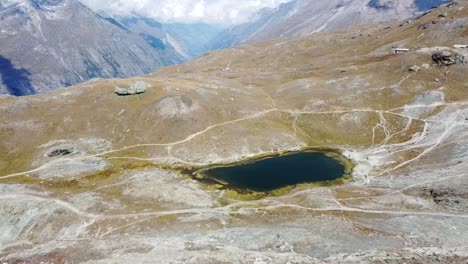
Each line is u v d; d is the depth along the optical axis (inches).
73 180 4121.6
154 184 3875.5
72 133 5083.7
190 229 2915.8
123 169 4387.3
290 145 4923.7
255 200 3506.4
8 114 5236.2
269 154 4739.2
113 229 3063.5
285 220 2957.7
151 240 2608.3
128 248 2447.1
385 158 4264.3
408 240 2340.1
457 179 3166.8
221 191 3772.1
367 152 4569.4
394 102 5502.0
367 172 4028.1
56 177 4188.0
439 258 1895.9
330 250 2242.9
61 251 2544.3
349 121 5295.3
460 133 4259.4
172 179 4114.2
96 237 2947.8
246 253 2224.4
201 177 4143.7
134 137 5059.1
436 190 3070.9
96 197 3676.2
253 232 2642.7
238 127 5172.2
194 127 5147.6
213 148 4761.3
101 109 5467.5
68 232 3125.0
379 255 2046.0
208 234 2719.0
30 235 3216.0
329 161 4441.4
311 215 2997.0
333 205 3147.1
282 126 5310.0
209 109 5521.7
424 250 2101.4
